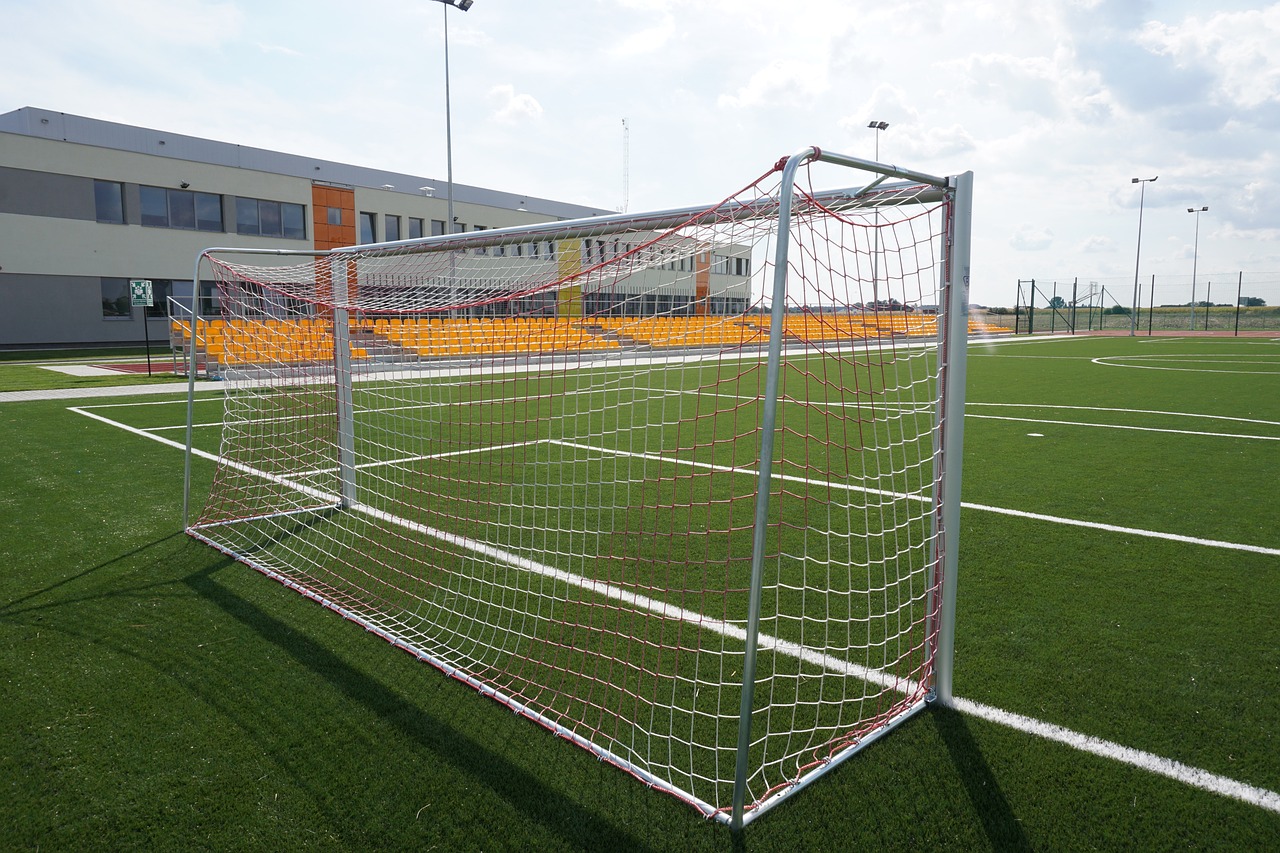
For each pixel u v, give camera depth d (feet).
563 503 19.08
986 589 12.82
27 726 8.64
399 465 23.27
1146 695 9.38
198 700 9.29
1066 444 26.45
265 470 21.20
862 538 16.02
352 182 117.19
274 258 85.20
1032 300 132.46
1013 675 9.88
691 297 10.57
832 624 11.69
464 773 7.91
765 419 6.78
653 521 17.49
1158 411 34.47
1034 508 18.02
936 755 8.19
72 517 17.19
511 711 9.15
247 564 14.17
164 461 23.21
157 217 79.92
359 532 16.40
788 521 17.39
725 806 7.37
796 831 7.04
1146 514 17.43
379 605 12.38
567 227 11.20
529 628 11.53
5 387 42.42
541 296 13.74
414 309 15.08
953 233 8.61
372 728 8.71
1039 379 50.31
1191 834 6.98
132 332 79.82
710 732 8.70
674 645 10.95
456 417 32.71
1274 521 16.81
